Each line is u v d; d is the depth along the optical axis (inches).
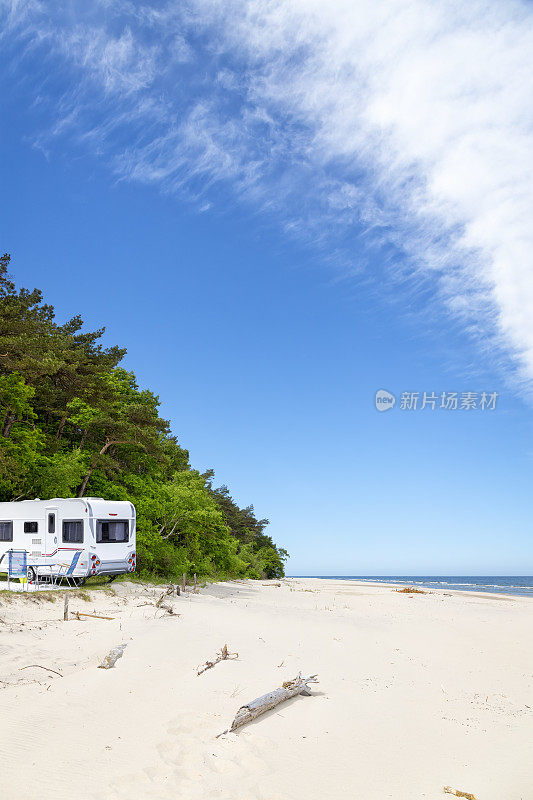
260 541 3009.4
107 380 1365.7
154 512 1264.8
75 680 427.8
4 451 975.0
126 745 315.9
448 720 408.8
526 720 413.7
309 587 2012.8
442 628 870.4
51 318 1352.1
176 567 1274.6
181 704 388.8
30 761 288.7
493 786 294.7
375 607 1170.0
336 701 431.2
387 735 369.1
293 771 302.4
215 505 1638.8
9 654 480.7
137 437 1262.3
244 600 1090.7
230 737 336.8
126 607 741.3
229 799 261.9
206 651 543.5
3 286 1235.2
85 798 253.3
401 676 531.2
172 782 274.1
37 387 1190.3
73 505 903.1
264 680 463.2
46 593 731.4
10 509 983.6
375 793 284.4
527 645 738.2
